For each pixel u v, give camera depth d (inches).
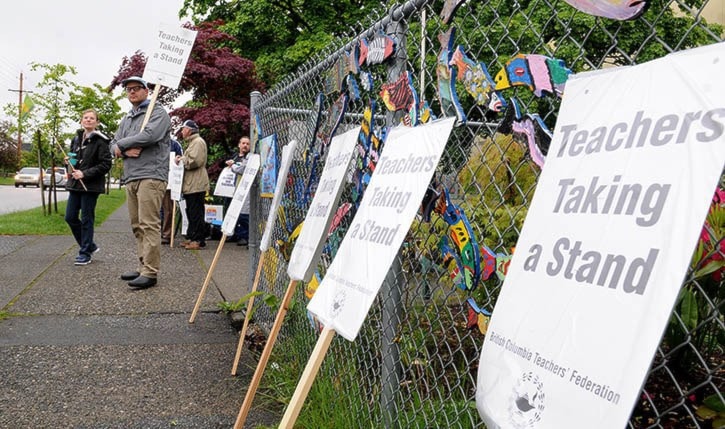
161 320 188.9
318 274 125.9
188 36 223.9
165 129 226.7
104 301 209.6
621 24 51.3
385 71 107.9
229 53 454.9
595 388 34.4
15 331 171.5
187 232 367.9
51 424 113.7
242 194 182.4
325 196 100.7
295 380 133.6
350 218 112.7
